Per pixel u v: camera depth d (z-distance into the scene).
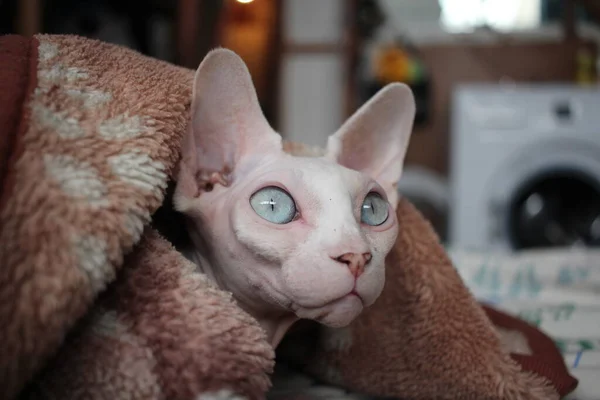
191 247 0.38
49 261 0.26
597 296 0.72
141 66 0.35
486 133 1.36
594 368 0.48
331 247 0.31
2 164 0.26
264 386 0.28
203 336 0.28
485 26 1.60
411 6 1.68
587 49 1.58
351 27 1.55
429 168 1.62
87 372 0.28
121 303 0.29
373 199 0.36
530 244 1.39
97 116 0.30
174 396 0.27
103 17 1.21
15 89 0.29
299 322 0.41
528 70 1.60
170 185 0.36
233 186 0.35
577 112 1.33
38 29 1.14
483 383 0.37
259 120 0.37
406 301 0.39
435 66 1.62
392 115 0.40
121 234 0.28
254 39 1.53
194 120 0.36
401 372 0.39
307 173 0.34
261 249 0.32
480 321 0.39
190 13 1.34
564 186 1.38
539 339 0.47
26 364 0.26
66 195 0.27
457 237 1.38
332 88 1.60
